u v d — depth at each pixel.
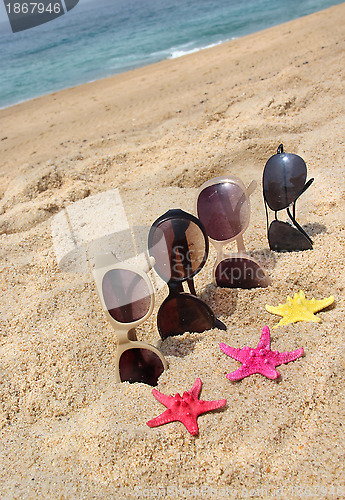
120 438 0.43
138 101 1.48
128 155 1.02
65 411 0.49
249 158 0.90
